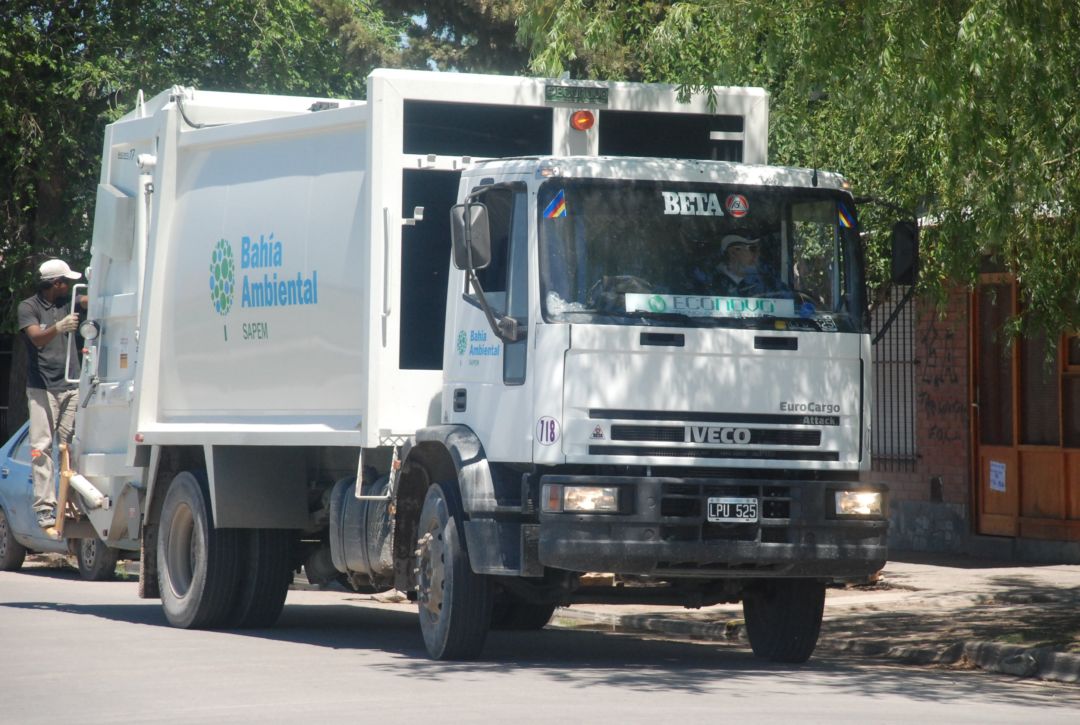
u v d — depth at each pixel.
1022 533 58.59
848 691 30.27
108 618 45.09
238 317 40.59
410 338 35.44
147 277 44.12
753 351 31.83
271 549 41.81
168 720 26.31
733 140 37.53
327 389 37.28
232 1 84.94
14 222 84.31
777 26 36.06
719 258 32.25
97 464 47.78
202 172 42.53
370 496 35.66
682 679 31.36
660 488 30.80
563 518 30.66
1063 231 37.53
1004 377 59.66
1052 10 32.72
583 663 34.53
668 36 37.28
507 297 32.25
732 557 31.11
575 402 30.94
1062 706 29.58
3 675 32.28
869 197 34.34
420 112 35.56
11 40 80.44
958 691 31.23
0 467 64.88
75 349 49.66
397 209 35.16
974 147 34.62
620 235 31.83
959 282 40.62
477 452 32.38
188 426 42.16
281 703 27.94
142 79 82.69
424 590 34.28
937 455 62.06
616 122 37.06
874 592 49.28
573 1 39.38
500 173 32.91
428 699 28.17
